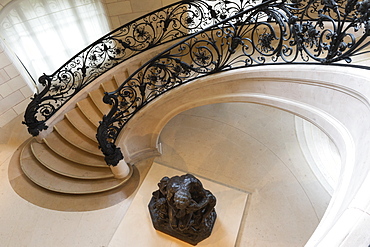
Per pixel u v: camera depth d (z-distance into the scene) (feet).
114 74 19.83
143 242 14.82
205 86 14.15
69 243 14.38
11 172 16.70
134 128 16.88
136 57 19.97
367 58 9.01
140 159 19.69
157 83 18.13
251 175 18.70
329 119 9.35
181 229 13.26
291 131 21.44
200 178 18.70
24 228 14.53
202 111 24.52
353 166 7.38
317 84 9.56
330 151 18.74
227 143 21.24
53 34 21.95
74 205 16.02
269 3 9.72
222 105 24.90
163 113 16.66
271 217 16.12
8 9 18.61
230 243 14.69
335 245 4.02
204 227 14.21
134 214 16.07
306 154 19.35
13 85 19.43
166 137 22.21
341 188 7.30
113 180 17.46
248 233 15.40
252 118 23.24
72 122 18.48
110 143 14.96
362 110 7.55
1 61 18.24
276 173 18.60
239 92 13.74
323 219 7.32
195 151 20.81
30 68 21.80
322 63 9.23
